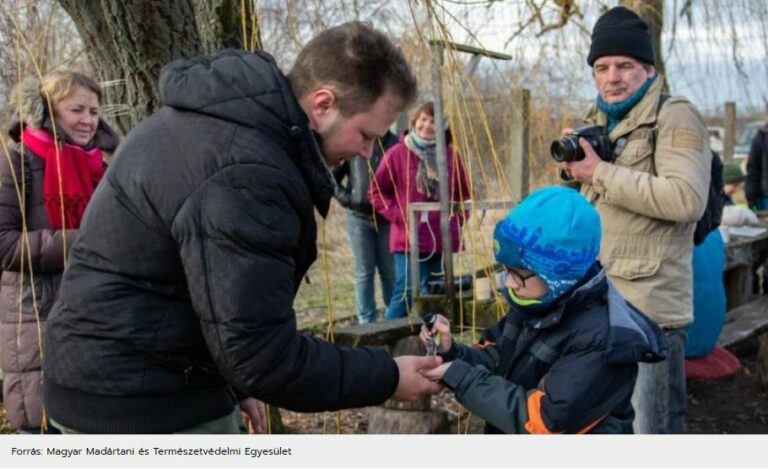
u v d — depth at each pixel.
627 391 1.86
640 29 2.49
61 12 3.50
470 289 3.49
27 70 2.58
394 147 4.15
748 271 5.05
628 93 2.50
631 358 1.78
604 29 2.51
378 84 1.56
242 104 1.49
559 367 1.84
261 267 1.46
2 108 2.77
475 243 3.13
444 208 3.29
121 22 2.50
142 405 1.58
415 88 1.63
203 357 1.62
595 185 2.47
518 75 5.64
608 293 1.91
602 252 2.53
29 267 2.35
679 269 2.49
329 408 1.62
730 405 4.09
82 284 1.56
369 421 3.40
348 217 4.70
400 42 3.79
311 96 1.56
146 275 1.53
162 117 1.55
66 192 2.52
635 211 2.42
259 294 1.46
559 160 2.53
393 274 4.68
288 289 1.52
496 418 1.85
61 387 1.60
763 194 6.98
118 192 1.53
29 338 2.50
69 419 1.60
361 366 1.65
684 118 2.43
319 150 1.60
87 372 1.57
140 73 2.60
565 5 5.13
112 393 1.56
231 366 1.49
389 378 1.69
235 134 1.47
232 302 1.44
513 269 1.89
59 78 2.54
